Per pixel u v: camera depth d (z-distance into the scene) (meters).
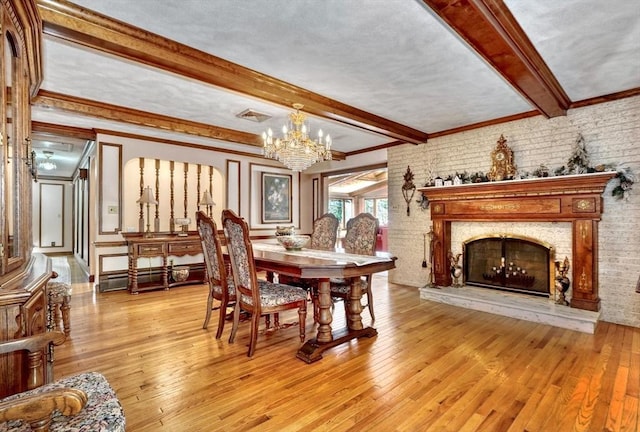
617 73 2.98
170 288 5.12
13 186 1.50
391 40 2.41
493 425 1.77
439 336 3.09
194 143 5.76
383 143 5.82
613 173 3.21
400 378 2.29
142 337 3.08
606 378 2.26
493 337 3.06
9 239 1.44
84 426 1.08
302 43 2.46
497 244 4.38
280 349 2.81
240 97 3.64
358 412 1.90
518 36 2.30
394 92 3.41
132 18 2.16
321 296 2.78
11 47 1.52
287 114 4.25
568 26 2.23
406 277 5.41
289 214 7.31
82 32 2.14
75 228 8.67
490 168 4.39
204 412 1.90
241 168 6.50
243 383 2.23
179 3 2.00
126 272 5.11
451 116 4.21
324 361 2.57
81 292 4.84
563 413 1.87
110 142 4.92
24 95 1.73
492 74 2.99
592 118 3.59
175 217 5.88
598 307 3.45
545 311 3.45
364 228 3.92
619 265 3.42
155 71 2.97
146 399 2.03
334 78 3.06
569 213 3.57
